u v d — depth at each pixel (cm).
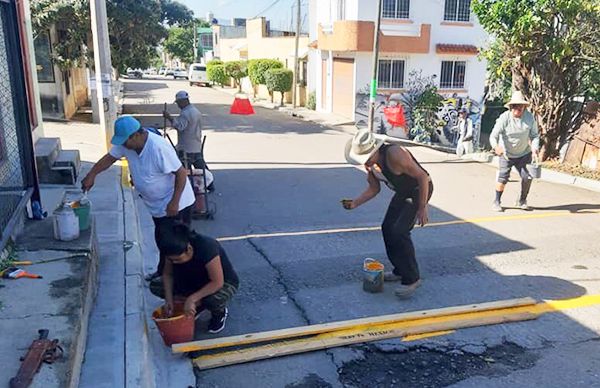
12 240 452
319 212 768
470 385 364
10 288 381
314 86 2597
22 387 271
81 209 483
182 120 737
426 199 457
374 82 1672
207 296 396
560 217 758
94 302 439
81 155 1091
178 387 354
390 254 482
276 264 566
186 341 397
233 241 638
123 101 2717
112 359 357
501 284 523
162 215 471
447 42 2148
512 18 1063
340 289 507
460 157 1300
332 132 1766
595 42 1019
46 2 1518
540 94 1130
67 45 1620
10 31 498
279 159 1192
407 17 2062
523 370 381
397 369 382
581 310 470
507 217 757
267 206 796
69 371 293
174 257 376
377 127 1955
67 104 1758
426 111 1888
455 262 579
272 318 448
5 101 491
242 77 3728
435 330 429
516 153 765
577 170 1059
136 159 449
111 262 529
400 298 485
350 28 1994
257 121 2016
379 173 494
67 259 430
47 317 345
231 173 1028
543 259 592
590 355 401
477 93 2231
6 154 494
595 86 1098
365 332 422
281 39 3194
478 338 421
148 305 463
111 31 1769
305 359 391
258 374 372
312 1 2544
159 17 1906
